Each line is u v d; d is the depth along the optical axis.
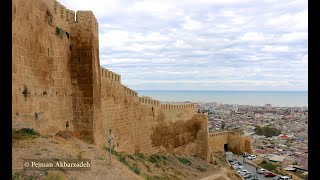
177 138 48.44
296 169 71.81
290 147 105.12
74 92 23.16
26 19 16.92
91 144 22.81
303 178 62.31
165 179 30.69
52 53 20.34
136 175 20.23
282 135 135.00
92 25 23.56
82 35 23.36
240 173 56.66
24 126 16.66
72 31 23.30
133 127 37.03
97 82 24.91
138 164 31.30
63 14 22.27
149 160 37.22
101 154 20.36
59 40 21.41
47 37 19.67
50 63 20.03
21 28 16.33
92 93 23.25
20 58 16.20
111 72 31.50
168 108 46.25
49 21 19.97
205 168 47.62
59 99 21.19
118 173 16.67
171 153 46.69
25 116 16.77
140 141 38.81
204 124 53.31
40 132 18.45
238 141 78.25
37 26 18.31
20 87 16.23
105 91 29.70
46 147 15.91
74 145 19.78
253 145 108.81
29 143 15.68
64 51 22.14
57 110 20.83
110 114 30.94
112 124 31.39
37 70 18.27
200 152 53.16
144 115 40.12
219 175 45.47
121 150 33.47
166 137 45.59
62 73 21.72
